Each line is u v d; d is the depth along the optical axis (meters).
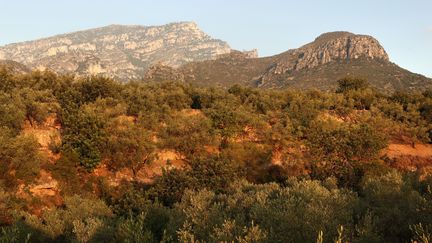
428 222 11.74
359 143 32.56
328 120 44.88
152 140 36.09
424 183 19.34
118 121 36.56
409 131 47.12
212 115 41.50
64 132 34.84
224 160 28.38
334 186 21.61
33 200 27.05
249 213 13.95
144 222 18.61
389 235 12.64
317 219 11.52
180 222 15.05
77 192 29.42
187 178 25.83
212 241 11.21
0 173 26.77
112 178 32.38
